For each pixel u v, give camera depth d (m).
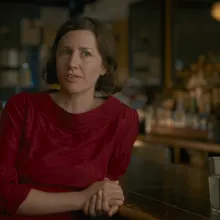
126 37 5.50
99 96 1.42
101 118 1.31
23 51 6.16
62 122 1.28
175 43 4.67
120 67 5.53
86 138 1.28
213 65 4.30
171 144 3.98
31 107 1.30
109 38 1.33
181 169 1.94
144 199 1.32
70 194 1.20
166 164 2.10
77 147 1.27
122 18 5.59
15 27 6.12
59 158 1.25
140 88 5.11
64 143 1.27
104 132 1.32
